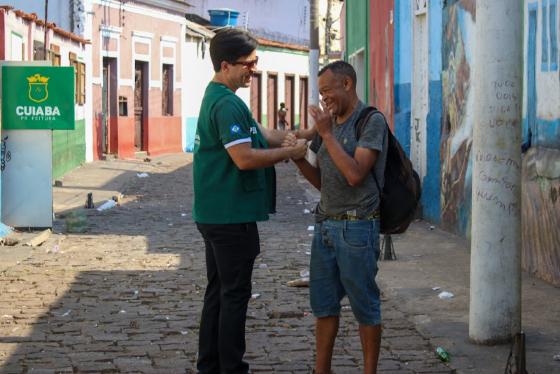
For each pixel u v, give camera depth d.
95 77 27.80
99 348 7.15
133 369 6.59
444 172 13.62
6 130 13.68
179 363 6.75
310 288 6.04
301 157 5.99
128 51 30.30
